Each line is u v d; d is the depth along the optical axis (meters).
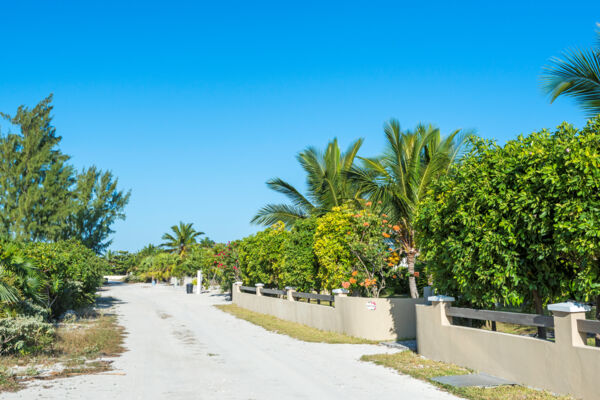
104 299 34.66
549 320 7.39
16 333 10.19
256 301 23.95
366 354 11.38
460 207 8.84
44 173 44.38
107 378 8.55
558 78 10.89
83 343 12.64
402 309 13.85
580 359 6.64
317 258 18.33
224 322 19.59
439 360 10.03
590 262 6.86
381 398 7.21
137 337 14.85
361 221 15.52
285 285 20.61
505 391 7.36
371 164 17.86
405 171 16.86
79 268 21.11
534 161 7.41
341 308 15.09
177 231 71.62
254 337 14.91
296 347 12.70
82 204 45.19
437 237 9.83
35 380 8.21
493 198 8.12
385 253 15.23
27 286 12.27
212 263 34.53
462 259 8.83
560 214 6.89
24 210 41.03
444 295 10.49
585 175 6.55
